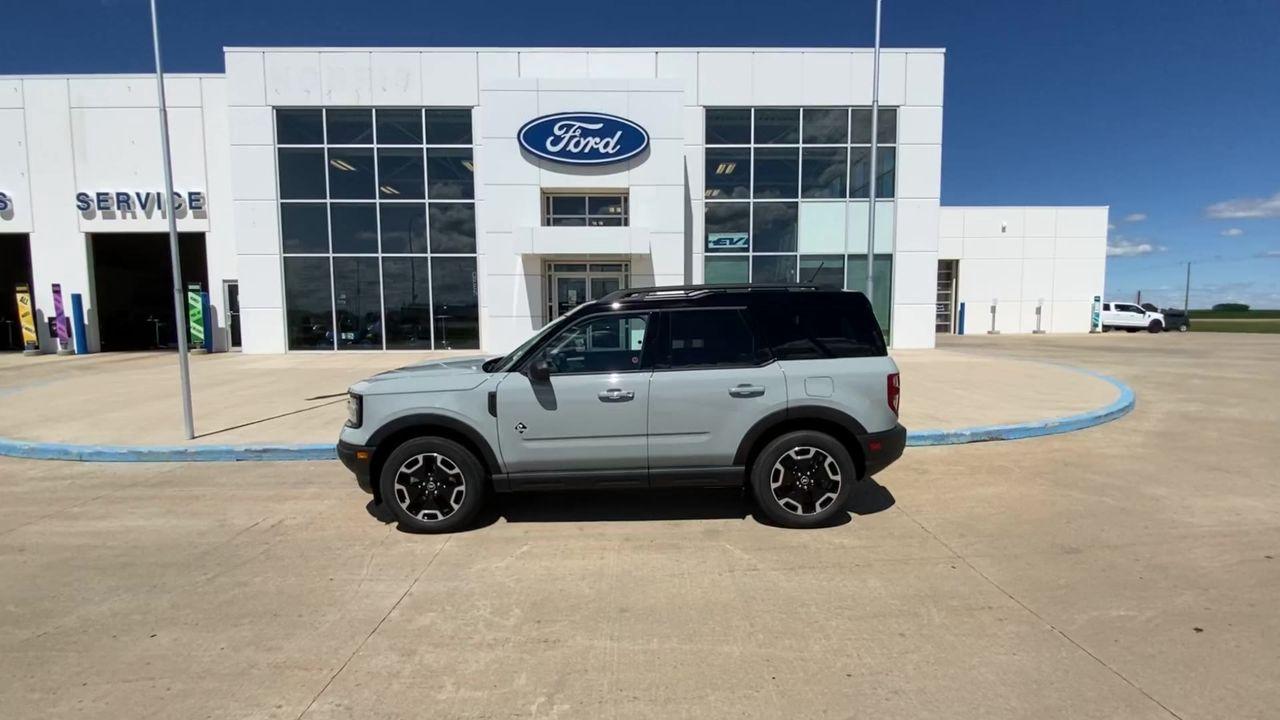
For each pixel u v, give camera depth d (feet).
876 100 47.24
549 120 53.88
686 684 9.39
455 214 59.67
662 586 12.69
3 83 63.00
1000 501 17.75
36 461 23.03
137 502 18.34
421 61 58.08
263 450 23.04
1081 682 9.27
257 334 60.13
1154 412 31.19
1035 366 48.65
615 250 52.90
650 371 15.66
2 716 8.66
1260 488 18.79
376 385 15.88
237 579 13.14
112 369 50.14
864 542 14.84
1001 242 113.91
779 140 60.29
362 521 16.62
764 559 13.96
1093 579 12.75
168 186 24.94
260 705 8.94
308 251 59.72
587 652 10.30
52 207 64.03
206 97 63.16
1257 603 11.64
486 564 13.83
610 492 18.83
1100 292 115.24
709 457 15.70
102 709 8.84
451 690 9.29
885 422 15.84
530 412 15.43
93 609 11.85
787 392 15.58
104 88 62.95
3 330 72.28
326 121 58.70
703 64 59.16
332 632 10.96
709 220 60.59
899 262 61.93
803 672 9.66
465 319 60.49
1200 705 8.70
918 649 10.25
